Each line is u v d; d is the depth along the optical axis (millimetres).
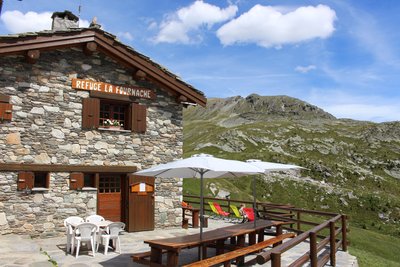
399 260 21469
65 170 10828
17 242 8930
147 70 12273
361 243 23125
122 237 11023
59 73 10984
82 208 11047
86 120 11250
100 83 11617
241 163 7973
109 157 11688
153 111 12727
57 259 7996
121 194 12227
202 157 7457
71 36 10789
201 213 7473
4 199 9930
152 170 7320
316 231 6734
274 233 11289
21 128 10289
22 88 10375
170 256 6641
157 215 12523
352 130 105188
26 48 10039
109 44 11492
